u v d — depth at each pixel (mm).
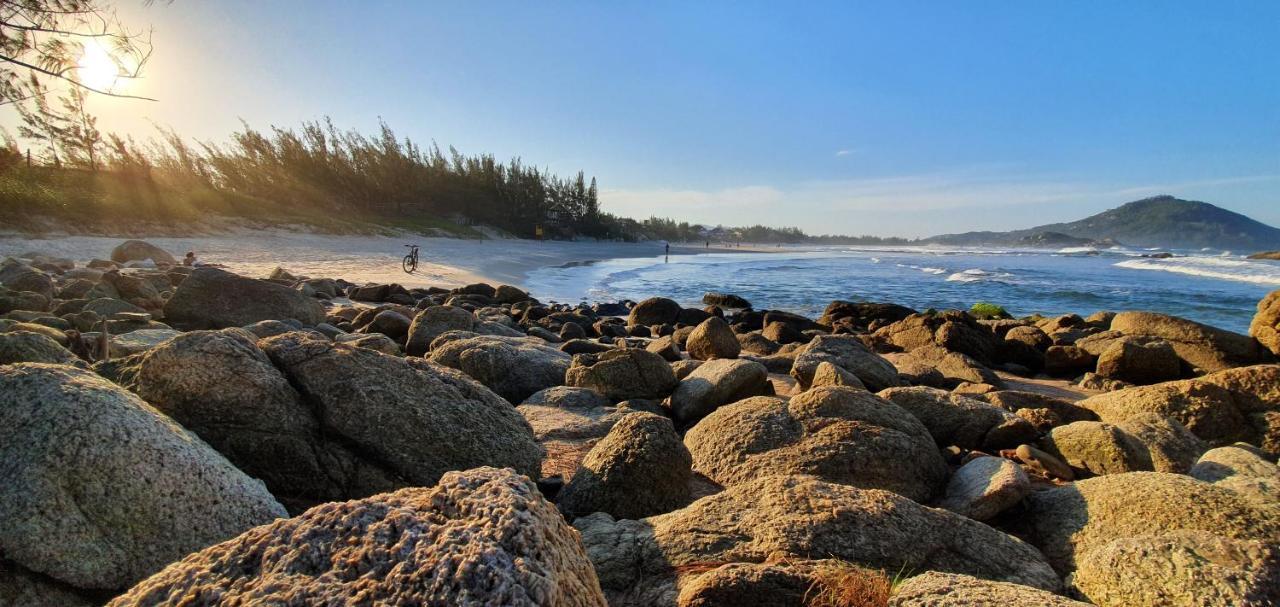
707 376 7922
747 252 105938
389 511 2029
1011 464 4793
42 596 2785
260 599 1740
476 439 4750
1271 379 7688
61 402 3115
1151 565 3004
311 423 4445
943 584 2711
